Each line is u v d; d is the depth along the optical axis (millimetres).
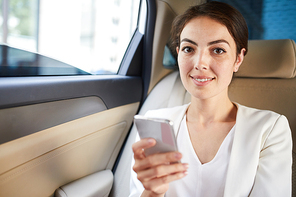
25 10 1190
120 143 1294
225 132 796
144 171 575
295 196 944
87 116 991
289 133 799
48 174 885
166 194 802
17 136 711
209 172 759
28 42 1205
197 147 811
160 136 550
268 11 2084
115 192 1157
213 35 693
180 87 1352
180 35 797
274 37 2113
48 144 840
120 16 1491
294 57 1108
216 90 729
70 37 1756
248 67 1183
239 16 726
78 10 1900
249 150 736
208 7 712
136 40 1445
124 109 1248
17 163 745
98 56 1526
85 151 1046
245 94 1187
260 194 702
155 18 1426
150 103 1388
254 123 784
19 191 791
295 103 1088
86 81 979
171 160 547
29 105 745
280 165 735
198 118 833
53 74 987
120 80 1219
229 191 704
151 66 1452
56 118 844
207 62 701
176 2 1371
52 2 1446
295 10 2035
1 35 1065
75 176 1027
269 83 1159
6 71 812
